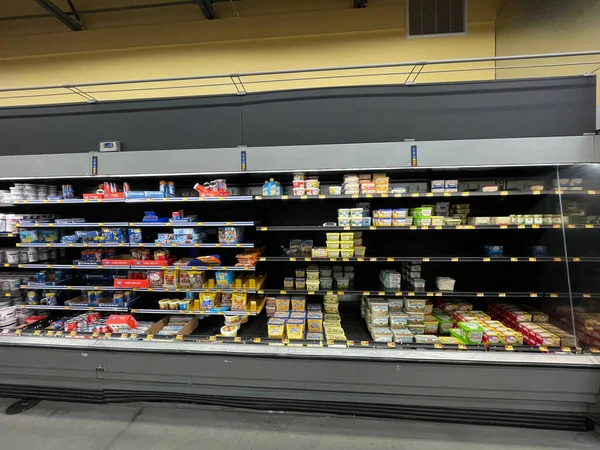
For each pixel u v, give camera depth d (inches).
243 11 131.0
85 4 135.4
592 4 90.1
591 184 82.8
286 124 89.6
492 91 84.1
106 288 103.1
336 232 105.2
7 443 79.2
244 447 77.4
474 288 105.9
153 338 93.9
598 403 78.0
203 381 90.5
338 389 86.1
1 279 113.1
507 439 79.4
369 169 85.8
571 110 82.1
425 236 112.5
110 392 95.7
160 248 114.3
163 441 79.6
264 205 116.0
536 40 105.4
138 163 89.1
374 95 87.3
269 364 87.0
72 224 100.3
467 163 80.7
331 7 127.5
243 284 101.7
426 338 91.4
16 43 137.3
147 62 133.7
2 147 97.8
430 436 80.8
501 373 80.3
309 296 119.6
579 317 85.0
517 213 104.8
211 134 91.7
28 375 96.3
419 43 123.6
